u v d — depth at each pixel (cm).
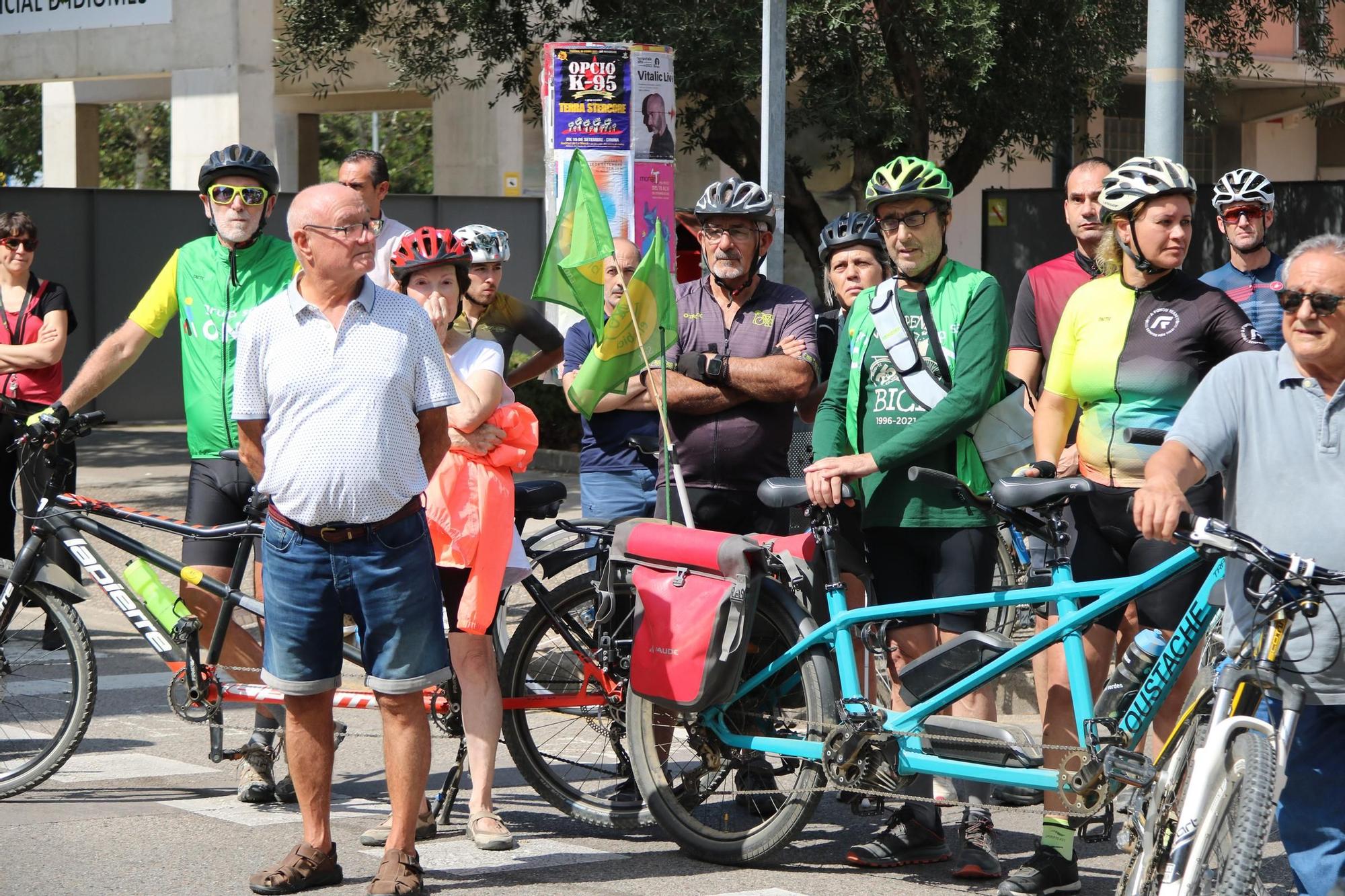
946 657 602
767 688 636
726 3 1822
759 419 716
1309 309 455
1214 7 2097
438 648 579
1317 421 467
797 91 2155
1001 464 636
